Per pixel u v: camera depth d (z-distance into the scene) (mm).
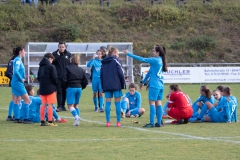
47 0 92562
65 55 33812
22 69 25531
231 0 102750
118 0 101625
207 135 21016
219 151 17000
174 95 25719
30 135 20953
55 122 26344
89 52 63969
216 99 27453
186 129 23203
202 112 26391
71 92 25672
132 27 88000
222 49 82938
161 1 96688
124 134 21344
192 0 101062
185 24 89875
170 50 81875
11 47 79625
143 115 30875
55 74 24312
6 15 86812
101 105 33531
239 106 37406
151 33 86875
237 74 65562
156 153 16656
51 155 16234
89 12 90812
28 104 25906
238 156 16078
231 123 25750
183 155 16281
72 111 24984
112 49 24172
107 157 15945
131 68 65062
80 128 23594
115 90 24031
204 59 80250
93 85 33531
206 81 65000
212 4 96625
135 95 29891
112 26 87812
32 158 15711
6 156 16000
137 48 81875
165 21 90062
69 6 91750
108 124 24453
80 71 25969
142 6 93188
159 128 23656
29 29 84812
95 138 20109
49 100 24469
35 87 58344
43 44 62281
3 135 20922
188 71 64688
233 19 92062
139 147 17891
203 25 90000
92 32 85062
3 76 61938
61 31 82750
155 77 23984
